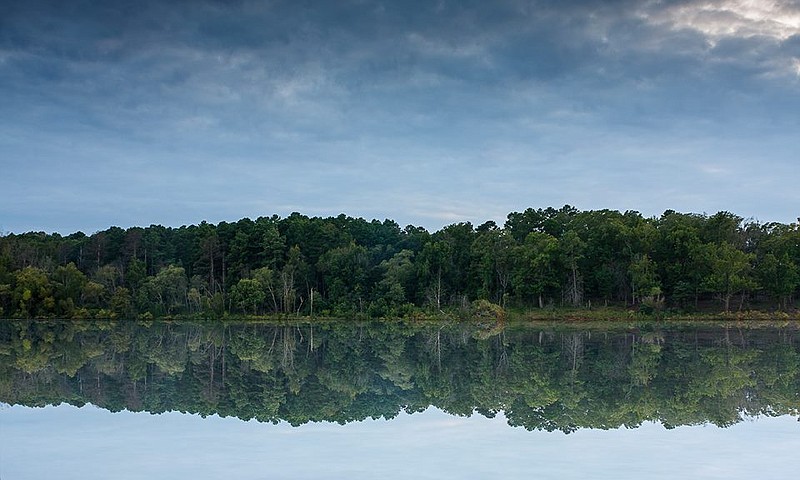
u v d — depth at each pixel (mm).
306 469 18875
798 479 17953
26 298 114875
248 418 26812
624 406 28953
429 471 18625
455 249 126875
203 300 122375
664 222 119625
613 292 117812
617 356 50156
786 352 51906
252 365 46688
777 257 109375
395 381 38156
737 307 110875
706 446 21484
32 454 20766
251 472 18625
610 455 20375
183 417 26984
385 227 152500
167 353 55531
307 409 28953
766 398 30672
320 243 137250
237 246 135750
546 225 130125
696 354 50812
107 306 122750
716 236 112750
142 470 18891
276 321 117438
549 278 112062
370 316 118375
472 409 28703
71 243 145125
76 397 32000
